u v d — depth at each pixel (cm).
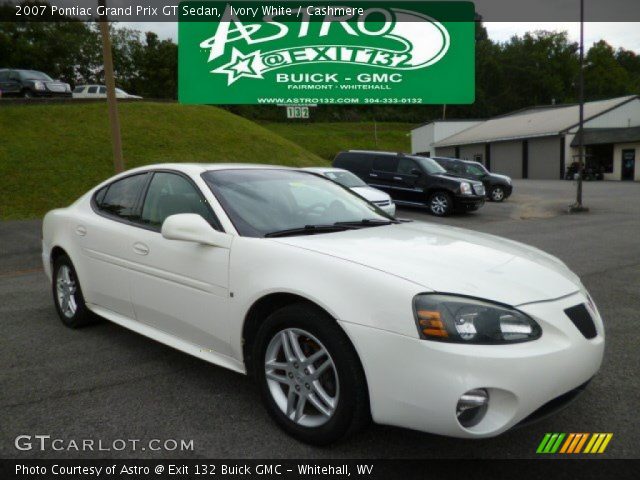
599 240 1034
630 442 276
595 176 3516
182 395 334
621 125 3725
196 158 2312
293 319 271
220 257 313
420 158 1683
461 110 9712
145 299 370
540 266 296
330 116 9594
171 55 8056
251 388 345
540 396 238
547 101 9362
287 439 280
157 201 381
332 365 259
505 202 2038
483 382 227
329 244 294
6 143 1988
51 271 490
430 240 320
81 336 452
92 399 328
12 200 1595
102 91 3375
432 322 233
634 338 437
